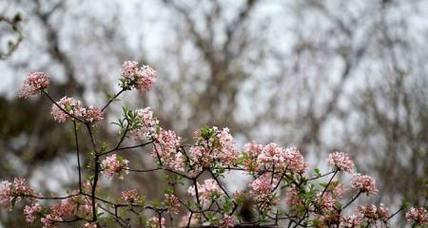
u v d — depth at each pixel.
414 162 8.57
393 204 7.56
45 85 4.17
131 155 9.59
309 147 10.81
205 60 13.61
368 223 4.39
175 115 11.65
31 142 12.86
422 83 10.43
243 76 13.16
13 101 13.26
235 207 4.17
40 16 12.83
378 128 10.30
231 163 4.19
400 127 9.80
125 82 4.11
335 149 10.42
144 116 4.03
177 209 4.34
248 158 4.20
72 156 12.09
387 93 10.60
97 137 9.13
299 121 11.51
